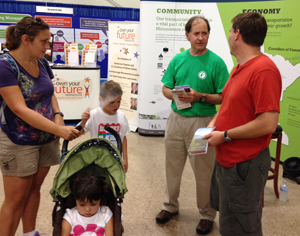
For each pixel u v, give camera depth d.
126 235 2.40
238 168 1.65
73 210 1.58
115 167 1.62
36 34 1.68
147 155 4.12
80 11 6.53
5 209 1.86
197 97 2.21
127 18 6.69
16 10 6.27
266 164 1.65
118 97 2.08
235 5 4.07
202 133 1.76
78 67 5.21
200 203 2.44
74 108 5.34
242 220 1.68
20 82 1.73
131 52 5.02
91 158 1.61
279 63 3.84
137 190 3.14
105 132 2.22
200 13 4.31
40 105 1.88
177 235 2.44
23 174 1.80
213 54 2.29
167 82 2.44
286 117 3.85
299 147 3.71
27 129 1.79
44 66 2.01
